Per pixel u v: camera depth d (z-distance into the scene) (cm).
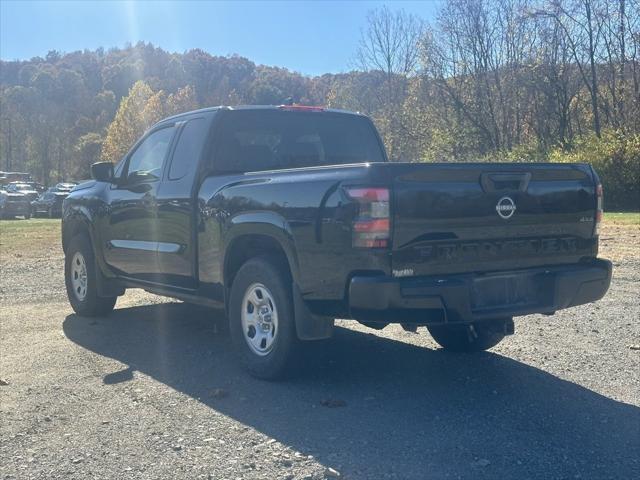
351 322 792
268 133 684
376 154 754
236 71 11756
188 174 657
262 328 570
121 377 584
